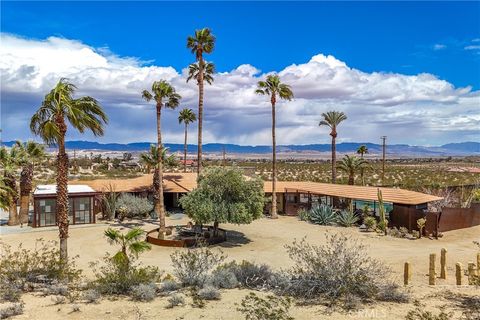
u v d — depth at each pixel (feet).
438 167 442.09
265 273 50.83
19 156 114.93
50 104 63.52
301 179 289.74
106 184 138.82
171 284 47.03
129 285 46.19
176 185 140.46
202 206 91.66
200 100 128.98
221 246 91.09
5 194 100.48
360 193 120.26
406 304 39.91
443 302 41.11
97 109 65.92
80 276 55.47
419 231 99.81
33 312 38.22
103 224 116.47
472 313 36.94
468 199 132.16
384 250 85.35
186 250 86.07
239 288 47.85
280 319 33.78
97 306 40.27
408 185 206.28
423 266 68.59
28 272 50.24
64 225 63.52
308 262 44.11
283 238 99.35
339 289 40.52
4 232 104.94
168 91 101.50
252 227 113.80
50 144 65.16
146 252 84.94
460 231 106.01
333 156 180.04
